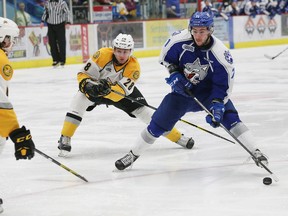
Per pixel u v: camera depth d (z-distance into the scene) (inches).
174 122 203.9
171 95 203.0
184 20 792.3
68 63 672.4
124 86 228.7
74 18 721.6
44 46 651.5
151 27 748.6
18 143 146.5
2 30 153.8
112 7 757.9
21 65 631.2
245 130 199.6
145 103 237.5
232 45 836.6
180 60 196.4
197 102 195.3
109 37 709.3
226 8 838.5
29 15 671.8
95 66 224.8
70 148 234.5
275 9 894.4
